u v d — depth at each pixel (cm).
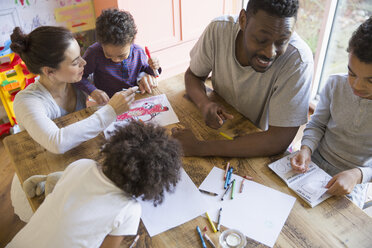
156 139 73
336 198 92
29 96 117
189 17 256
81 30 246
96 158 107
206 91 142
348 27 216
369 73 88
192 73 147
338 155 122
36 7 219
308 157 108
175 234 83
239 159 106
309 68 107
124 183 69
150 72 167
